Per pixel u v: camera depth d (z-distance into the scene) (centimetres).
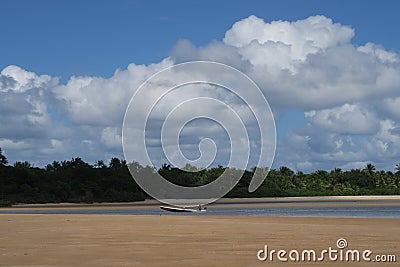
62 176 11444
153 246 1888
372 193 14862
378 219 4006
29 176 11075
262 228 2859
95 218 4097
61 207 9600
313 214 5991
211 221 3656
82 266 1419
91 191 10825
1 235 2402
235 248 1825
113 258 1562
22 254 1656
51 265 1436
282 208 8262
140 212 7031
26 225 3166
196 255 1630
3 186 10544
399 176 16562
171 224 3238
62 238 2223
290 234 2438
